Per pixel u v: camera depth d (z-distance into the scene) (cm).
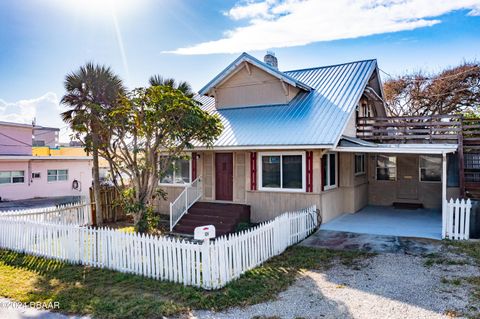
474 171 1566
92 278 826
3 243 1139
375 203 1869
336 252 1000
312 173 1334
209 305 653
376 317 593
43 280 821
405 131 1625
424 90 3022
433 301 648
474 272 797
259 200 1445
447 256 923
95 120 1197
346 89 1614
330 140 1230
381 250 1004
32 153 2986
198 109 1145
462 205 1085
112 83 1493
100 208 1515
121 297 700
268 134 1403
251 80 1759
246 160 1488
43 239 1031
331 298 676
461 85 2825
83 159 3105
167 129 1131
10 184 2584
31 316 630
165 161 1278
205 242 738
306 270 852
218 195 1574
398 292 696
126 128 1161
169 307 643
